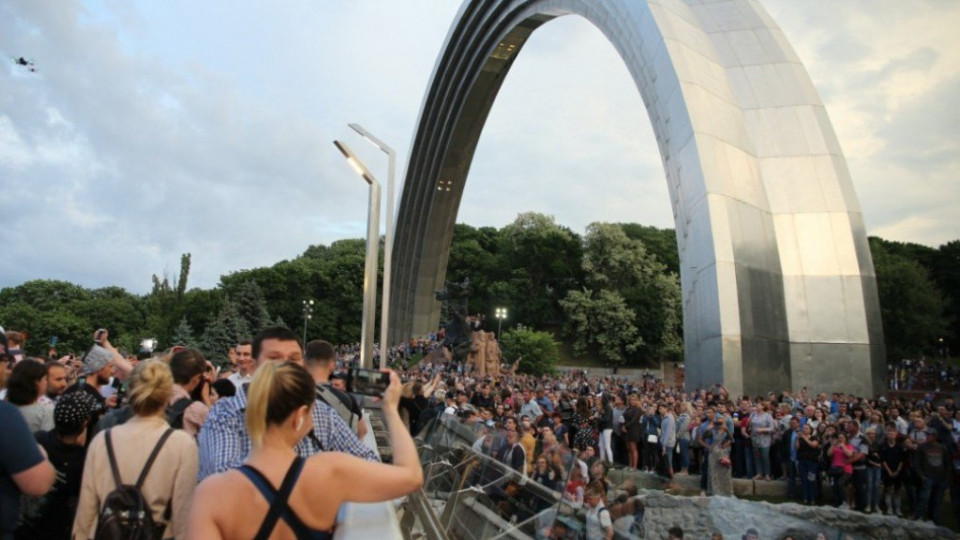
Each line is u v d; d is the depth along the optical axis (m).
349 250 123.19
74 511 4.46
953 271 76.94
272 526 2.18
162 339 84.81
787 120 26.02
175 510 3.43
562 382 31.92
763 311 22.47
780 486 13.36
